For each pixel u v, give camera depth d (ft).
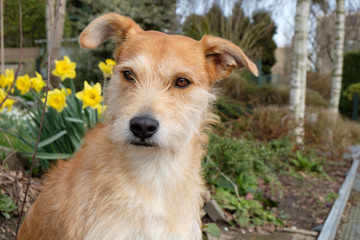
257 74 1.87
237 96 7.75
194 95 1.84
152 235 1.69
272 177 4.16
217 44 1.93
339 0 8.50
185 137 1.79
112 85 1.85
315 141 6.53
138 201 1.69
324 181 4.91
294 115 6.23
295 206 3.80
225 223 3.12
